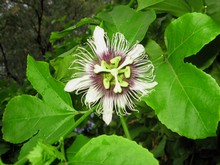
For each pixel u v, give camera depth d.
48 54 0.37
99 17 0.16
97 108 0.15
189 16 0.13
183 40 0.13
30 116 0.14
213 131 0.12
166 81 0.13
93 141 0.11
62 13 1.26
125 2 0.27
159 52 0.15
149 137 0.35
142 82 0.14
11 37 1.32
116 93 0.15
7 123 0.14
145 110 0.19
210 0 0.16
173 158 0.32
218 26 0.13
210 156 0.32
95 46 0.15
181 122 0.12
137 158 0.11
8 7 1.30
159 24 0.22
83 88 0.15
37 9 1.29
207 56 0.16
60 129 0.14
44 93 0.15
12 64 1.33
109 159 0.11
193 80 0.13
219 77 0.18
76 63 0.16
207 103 0.12
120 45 0.15
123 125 0.15
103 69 0.15
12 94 0.28
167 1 0.16
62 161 0.12
